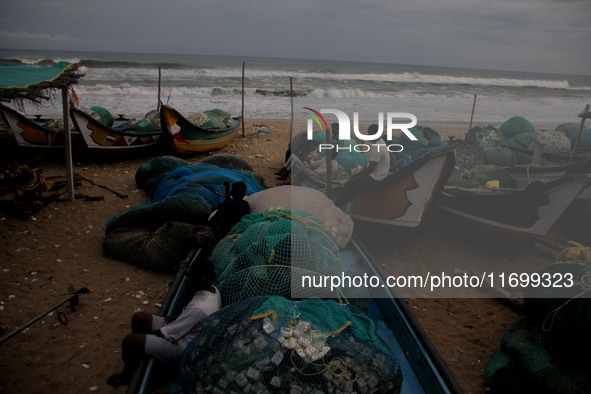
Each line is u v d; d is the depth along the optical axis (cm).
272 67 5250
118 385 359
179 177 696
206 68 4466
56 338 420
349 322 268
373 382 243
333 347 246
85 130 933
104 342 417
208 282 331
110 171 970
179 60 6906
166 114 995
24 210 702
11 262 554
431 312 430
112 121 1138
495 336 398
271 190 507
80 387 361
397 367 264
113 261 569
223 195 610
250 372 233
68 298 452
